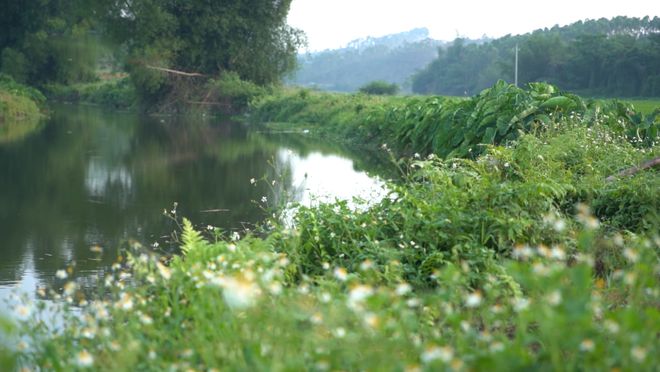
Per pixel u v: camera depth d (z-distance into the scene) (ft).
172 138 82.58
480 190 21.50
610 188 24.79
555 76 242.58
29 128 91.30
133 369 10.91
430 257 18.29
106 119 119.34
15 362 11.95
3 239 27.55
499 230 19.08
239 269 14.34
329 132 92.48
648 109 84.94
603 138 37.01
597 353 9.00
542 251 11.76
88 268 23.18
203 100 147.23
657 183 23.52
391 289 15.96
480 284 16.75
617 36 231.91
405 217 20.70
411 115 65.00
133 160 57.93
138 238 27.84
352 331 10.73
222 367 10.46
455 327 11.15
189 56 153.69
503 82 51.80
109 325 13.24
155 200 37.27
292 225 22.98
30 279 21.79
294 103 120.37
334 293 13.71
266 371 9.35
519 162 28.22
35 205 35.63
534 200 20.88
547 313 9.06
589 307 9.72
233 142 77.97
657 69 208.03
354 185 41.78
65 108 151.33
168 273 13.78
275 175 47.96
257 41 156.97
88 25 168.96
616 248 18.06
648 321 9.95
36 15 171.32
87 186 42.75
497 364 8.84
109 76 207.21
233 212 33.58
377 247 19.19
